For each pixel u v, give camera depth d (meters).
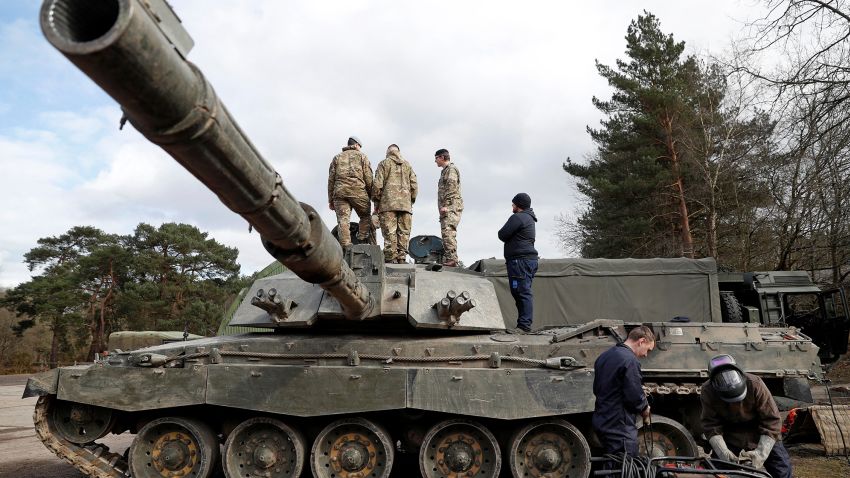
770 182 28.28
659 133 32.06
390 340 9.30
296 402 8.82
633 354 6.50
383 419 9.45
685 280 17.66
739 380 5.80
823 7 17.84
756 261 32.62
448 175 12.25
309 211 5.25
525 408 8.77
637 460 5.21
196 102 3.19
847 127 18.98
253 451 9.14
